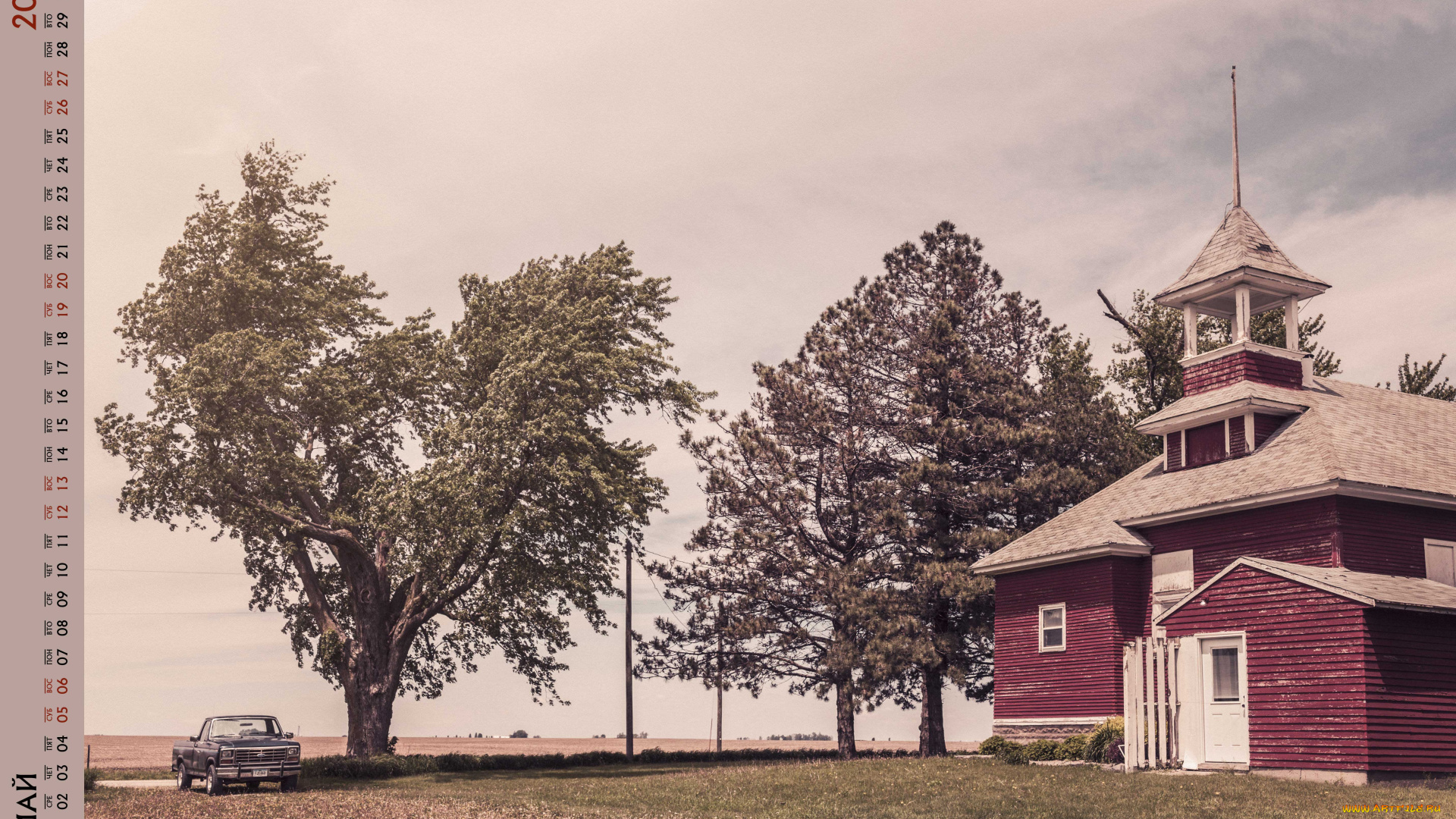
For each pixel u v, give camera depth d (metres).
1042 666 35.34
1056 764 29.39
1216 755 26.28
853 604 42.16
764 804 23.66
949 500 43.59
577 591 40.16
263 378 38.66
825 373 47.47
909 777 27.19
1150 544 33.31
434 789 31.12
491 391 38.31
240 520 39.75
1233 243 35.06
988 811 20.86
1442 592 26.30
